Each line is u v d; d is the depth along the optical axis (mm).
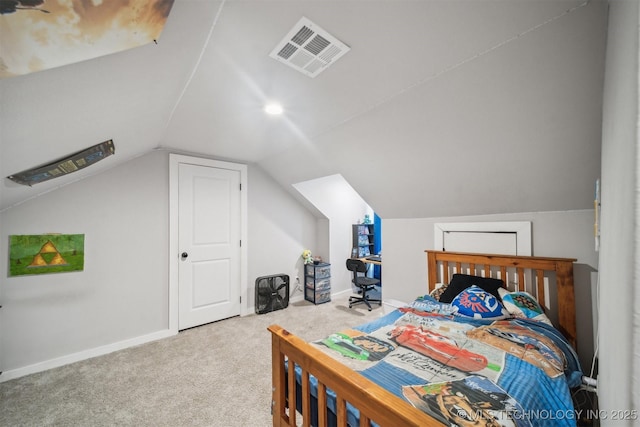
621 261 516
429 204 2672
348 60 1353
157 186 2869
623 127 543
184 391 1921
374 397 790
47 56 625
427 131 1940
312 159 2984
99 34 646
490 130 1723
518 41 1214
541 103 1453
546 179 1853
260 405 1779
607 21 1025
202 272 3178
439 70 1457
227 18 1024
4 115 891
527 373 1207
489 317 1876
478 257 2367
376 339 1593
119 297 2600
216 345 2637
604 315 884
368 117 2041
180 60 1206
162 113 1870
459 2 1000
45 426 1599
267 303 3598
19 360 2121
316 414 1197
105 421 1636
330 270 4258
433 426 662
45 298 2238
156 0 658
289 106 1892
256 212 3709
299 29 1116
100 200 2512
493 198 2227
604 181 971
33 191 2020
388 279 3230
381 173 2623
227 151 3084
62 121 1152
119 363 2305
